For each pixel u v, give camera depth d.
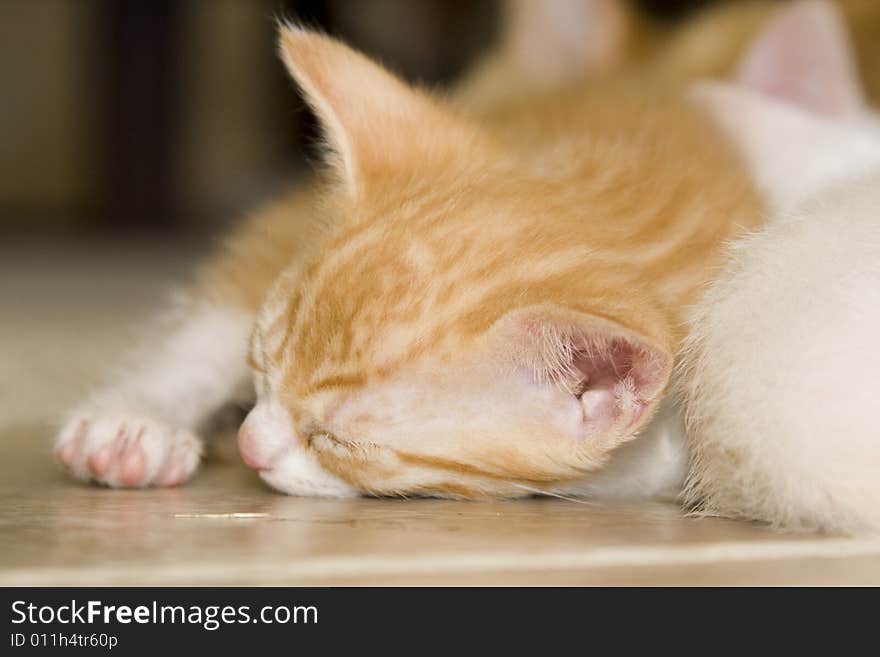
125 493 0.39
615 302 0.37
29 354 0.60
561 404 0.38
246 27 1.49
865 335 0.35
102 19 1.37
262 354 0.40
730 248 0.39
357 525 0.36
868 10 0.60
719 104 0.47
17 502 0.38
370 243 0.39
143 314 0.77
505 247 0.39
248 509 0.38
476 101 0.54
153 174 1.39
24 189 1.54
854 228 0.36
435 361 0.38
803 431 0.35
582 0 0.62
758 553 0.34
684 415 0.38
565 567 0.34
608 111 0.47
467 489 0.39
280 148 1.35
